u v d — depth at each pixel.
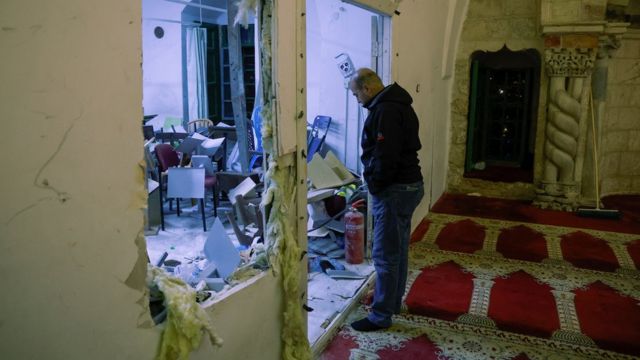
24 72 1.30
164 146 5.28
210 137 6.57
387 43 4.15
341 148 5.66
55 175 1.39
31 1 1.30
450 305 3.70
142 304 1.69
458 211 6.36
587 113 6.40
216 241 2.66
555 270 4.42
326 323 3.29
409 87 4.83
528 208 6.51
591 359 3.04
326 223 4.63
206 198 5.66
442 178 7.17
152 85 7.65
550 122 6.51
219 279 2.39
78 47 1.42
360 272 4.12
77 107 1.43
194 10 7.90
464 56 7.09
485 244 5.09
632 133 7.25
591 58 6.14
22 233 1.33
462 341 3.23
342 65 5.36
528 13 6.69
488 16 6.89
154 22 7.48
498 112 8.96
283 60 2.42
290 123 2.52
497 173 7.86
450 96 7.20
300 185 2.66
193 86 7.98
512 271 4.39
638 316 3.56
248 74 8.18
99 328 1.55
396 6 4.17
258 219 3.54
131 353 1.66
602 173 6.92
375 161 2.96
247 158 4.79
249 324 2.29
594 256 4.75
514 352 3.11
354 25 5.21
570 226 5.71
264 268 2.48
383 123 2.93
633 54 6.99
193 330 1.80
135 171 1.62
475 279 4.20
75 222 1.46
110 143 1.53
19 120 1.30
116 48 1.53
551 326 3.41
